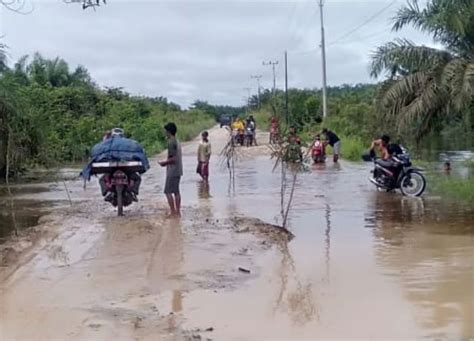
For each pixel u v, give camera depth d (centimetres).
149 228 1162
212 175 2269
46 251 988
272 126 1747
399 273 827
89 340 588
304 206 1465
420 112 1686
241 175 2250
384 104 1752
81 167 2894
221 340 586
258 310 677
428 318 644
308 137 2869
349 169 2480
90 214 1364
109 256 941
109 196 1340
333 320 643
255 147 3719
